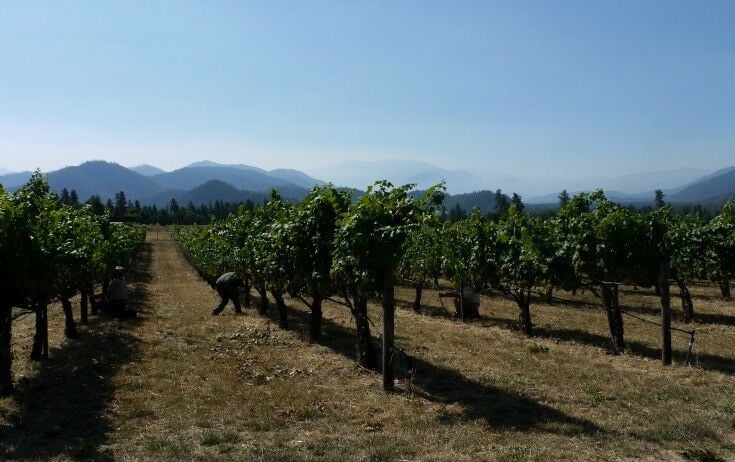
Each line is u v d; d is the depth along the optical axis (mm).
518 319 20984
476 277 19641
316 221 12914
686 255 20906
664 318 13078
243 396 9836
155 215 120125
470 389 10672
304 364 12492
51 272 11102
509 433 8094
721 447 7578
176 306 22703
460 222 23906
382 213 10492
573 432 8172
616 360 13500
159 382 10727
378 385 10844
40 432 8086
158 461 7047
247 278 22250
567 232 16844
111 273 21438
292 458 7121
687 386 10945
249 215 22547
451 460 7008
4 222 9531
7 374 10016
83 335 15773
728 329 18766
